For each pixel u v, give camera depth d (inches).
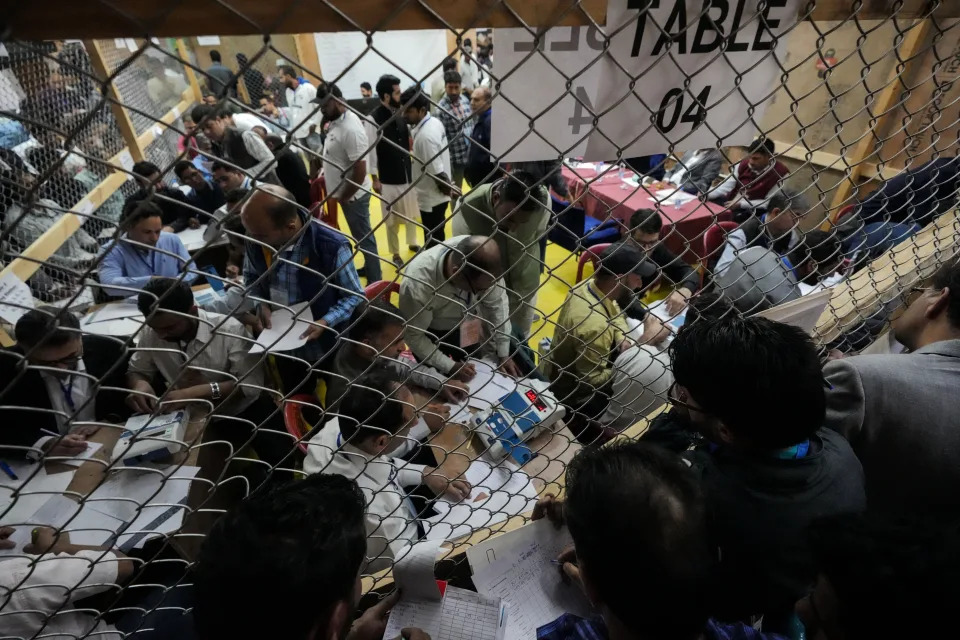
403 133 124.4
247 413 75.2
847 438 41.7
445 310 70.1
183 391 65.1
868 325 61.3
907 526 25.0
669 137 28.5
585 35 23.2
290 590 24.1
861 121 135.0
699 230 136.6
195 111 80.6
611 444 31.1
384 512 48.8
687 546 25.0
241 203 18.7
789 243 95.0
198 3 16.9
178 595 42.0
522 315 76.6
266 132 153.0
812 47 139.5
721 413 32.8
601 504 25.8
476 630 33.5
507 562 36.5
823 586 25.8
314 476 30.2
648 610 25.1
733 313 45.2
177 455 59.4
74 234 96.0
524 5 21.3
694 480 27.2
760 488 33.0
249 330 65.0
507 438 54.1
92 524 50.8
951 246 58.6
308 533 25.3
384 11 19.0
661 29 23.7
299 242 65.6
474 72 182.4
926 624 22.0
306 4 17.8
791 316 50.0
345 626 28.0
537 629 32.9
